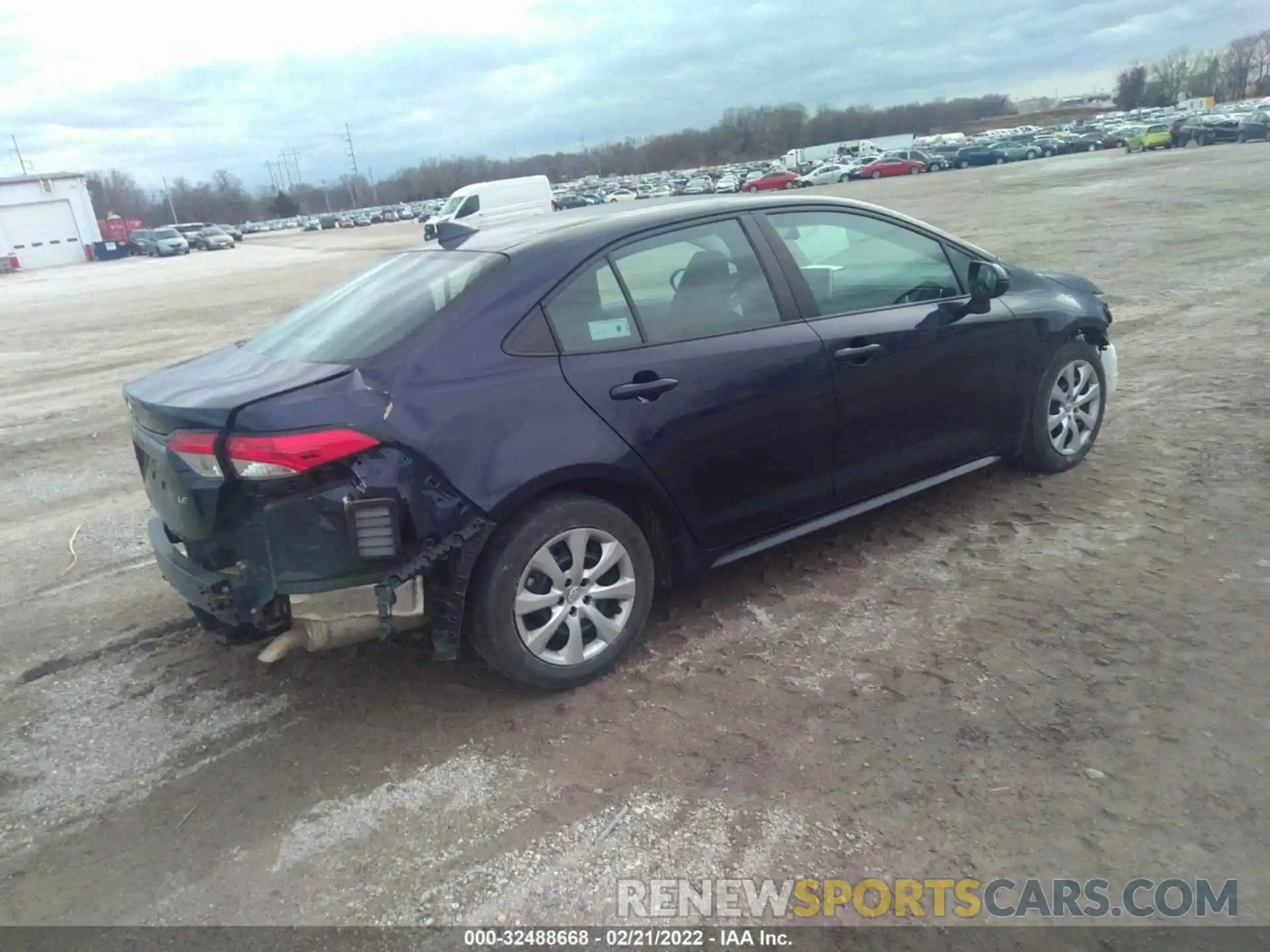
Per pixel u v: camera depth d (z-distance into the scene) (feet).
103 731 11.85
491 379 10.89
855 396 13.60
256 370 11.37
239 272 109.29
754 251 13.20
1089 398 17.29
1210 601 12.44
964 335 14.85
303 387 10.23
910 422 14.42
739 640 12.69
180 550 11.60
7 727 12.09
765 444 12.83
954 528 15.43
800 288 13.41
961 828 8.96
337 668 12.82
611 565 11.78
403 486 10.22
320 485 9.99
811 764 10.05
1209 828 8.67
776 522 13.38
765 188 189.06
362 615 10.43
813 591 13.84
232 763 10.97
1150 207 66.85
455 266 12.22
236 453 9.87
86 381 39.27
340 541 10.09
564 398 11.21
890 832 9.00
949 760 9.90
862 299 14.07
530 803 9.85
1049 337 16.20
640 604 12.13
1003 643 11.97
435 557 10.44
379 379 10.48
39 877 9.36
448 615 10.82
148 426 11.21
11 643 14.39
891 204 97.09
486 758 10.64
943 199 97.86
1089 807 9.05
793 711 11.00
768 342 12.79
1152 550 14.03
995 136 260.83
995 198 91.56
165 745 11.44
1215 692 10.56
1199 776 9.31
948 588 13.53
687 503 12.36
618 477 11.55
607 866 8.90
